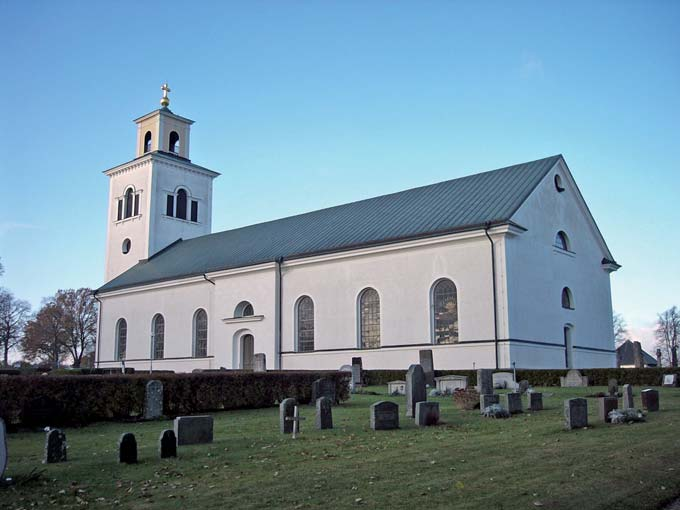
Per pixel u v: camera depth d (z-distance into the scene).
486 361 30.77
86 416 17.64
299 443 13.41
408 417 17.81
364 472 10.06
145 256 55.69
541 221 34.50
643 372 28.30
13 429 16.42
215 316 43.88
